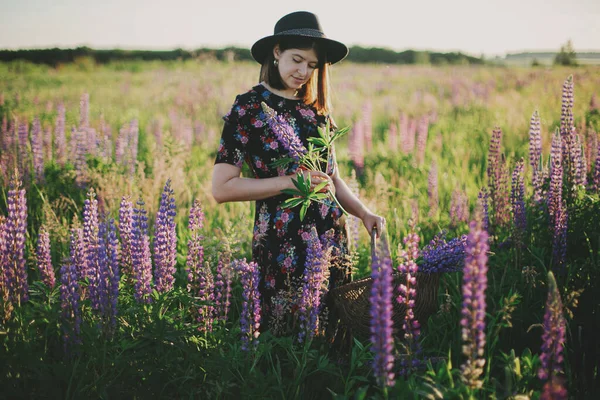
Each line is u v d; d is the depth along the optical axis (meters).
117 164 7.20
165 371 2.99
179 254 4.84
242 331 3.01
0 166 6.30
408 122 10.84
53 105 13.24
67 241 4.70
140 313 3.09
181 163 7.01
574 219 4.07
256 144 3.44
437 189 6.02
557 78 14.84
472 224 2.13
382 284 2.23
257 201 3.58
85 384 2.87
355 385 3.11
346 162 8.02
